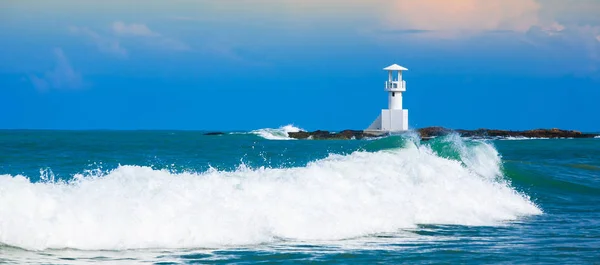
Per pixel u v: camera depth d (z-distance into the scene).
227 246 41.38
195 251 39.94
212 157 140.75
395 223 50.50
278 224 45.19
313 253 40.56
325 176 55.59
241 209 45.59
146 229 41.38
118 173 50.56
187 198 45.28
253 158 139.75
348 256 40.16
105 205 42.25
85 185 46.00
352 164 62.84
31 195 40.94
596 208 69.56
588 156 186.88
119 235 40.56
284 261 38.47
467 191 62.22
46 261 36.19
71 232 39.81
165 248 40.28
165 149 187.12
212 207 44.78
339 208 49.84
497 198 64.06
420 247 43.50
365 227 48.12
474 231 50.59
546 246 44.78
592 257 41.19
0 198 40.19
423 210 54.59
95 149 177.12
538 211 63.75
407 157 71.06
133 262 36.94
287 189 50.59
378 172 61.16
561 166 111.31
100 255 38.06
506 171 94.69
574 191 84.88
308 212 47.69
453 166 71.56
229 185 49.56
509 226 53.78
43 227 39.41
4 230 38.75
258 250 40.72
